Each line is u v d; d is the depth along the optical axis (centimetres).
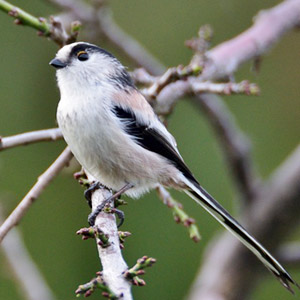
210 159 1206
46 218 1151
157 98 909
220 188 1195
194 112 1227
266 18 1092
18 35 1217
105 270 620
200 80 960
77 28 905
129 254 1128
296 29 1120
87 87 854
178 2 1309
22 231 1141
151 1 1312
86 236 650
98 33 1137
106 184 870
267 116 1277
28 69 1215
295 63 1306
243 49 1026
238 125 1266
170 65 1283
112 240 689
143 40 1292
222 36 1307
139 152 854
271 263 810
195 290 1116
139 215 1141
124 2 1308
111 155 842
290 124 1277
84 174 891
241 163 1098
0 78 1205
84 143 831
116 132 841
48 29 892
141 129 870
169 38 1291
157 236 1138
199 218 1166
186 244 1141
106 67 879
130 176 864
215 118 1077
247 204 1136
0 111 1196
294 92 1295
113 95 857
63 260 1139
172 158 891
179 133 1221
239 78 1315
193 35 1292
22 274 1010
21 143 837
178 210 854
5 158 1173
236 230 840
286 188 1114
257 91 874
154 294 1120
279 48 1311
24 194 1167
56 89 1210
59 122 848
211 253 1141
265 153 1256
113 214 757
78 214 1150
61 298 1123
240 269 1116
